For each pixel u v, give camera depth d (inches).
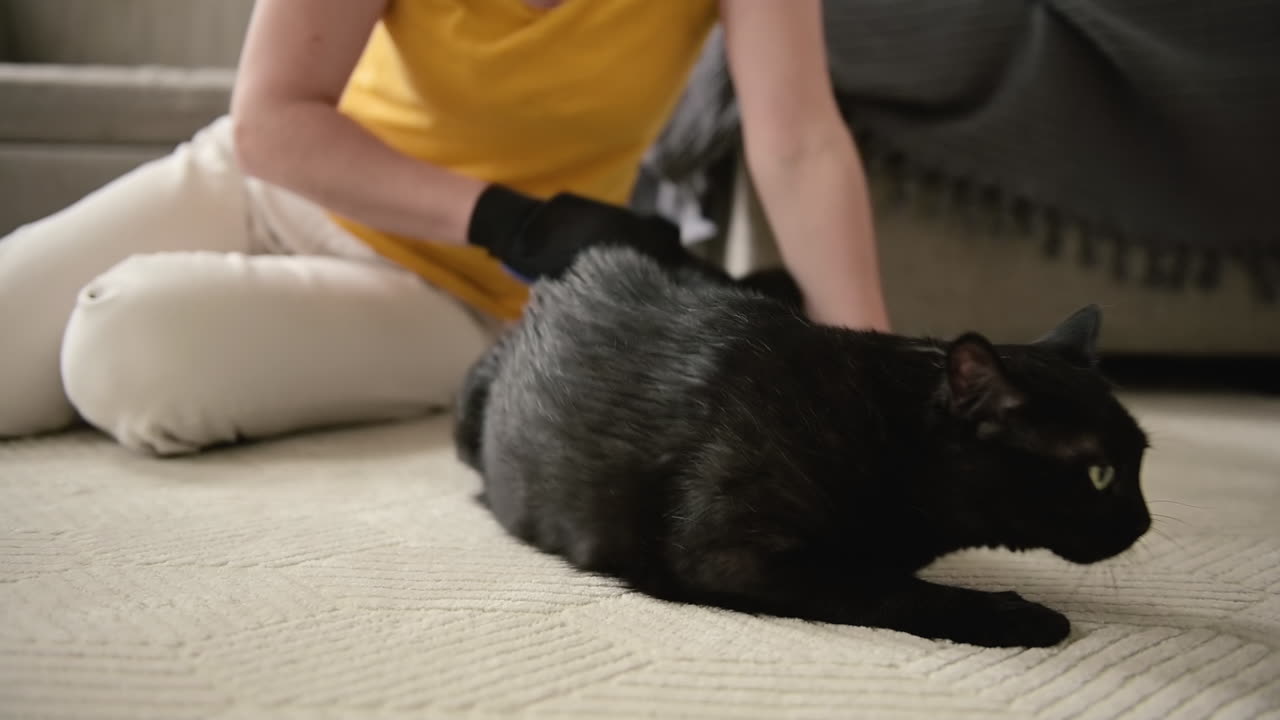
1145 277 82.9
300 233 69.1
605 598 38.3
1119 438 36.1
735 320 40.5
